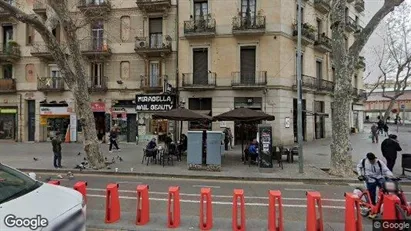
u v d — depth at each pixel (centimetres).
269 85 2419
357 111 4169
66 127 2839
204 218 667
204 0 2548
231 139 2345
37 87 2847
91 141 1436
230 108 2469
